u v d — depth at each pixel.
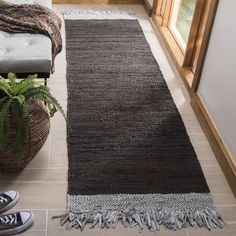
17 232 1.71
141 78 2.84
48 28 2.38
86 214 1.82
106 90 2.68
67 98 2.57
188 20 3.37
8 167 1.95
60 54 3.05
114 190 1.95
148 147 2.23
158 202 1.91
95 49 3.16
